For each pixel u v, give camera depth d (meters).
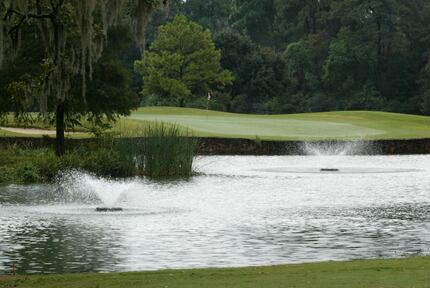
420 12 197.00
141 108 130.50
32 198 47.69
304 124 111.31
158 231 34.00
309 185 56.88
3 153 70.44
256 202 45.53
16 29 36.56
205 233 33.53
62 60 38.22
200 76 168.25
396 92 193.00
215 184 57.38
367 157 90.44
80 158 64.69
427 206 43.62
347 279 20.08
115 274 22.55
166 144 64.88
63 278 22.14
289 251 29.12
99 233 33.47
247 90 184.25
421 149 97.56
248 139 92.25
